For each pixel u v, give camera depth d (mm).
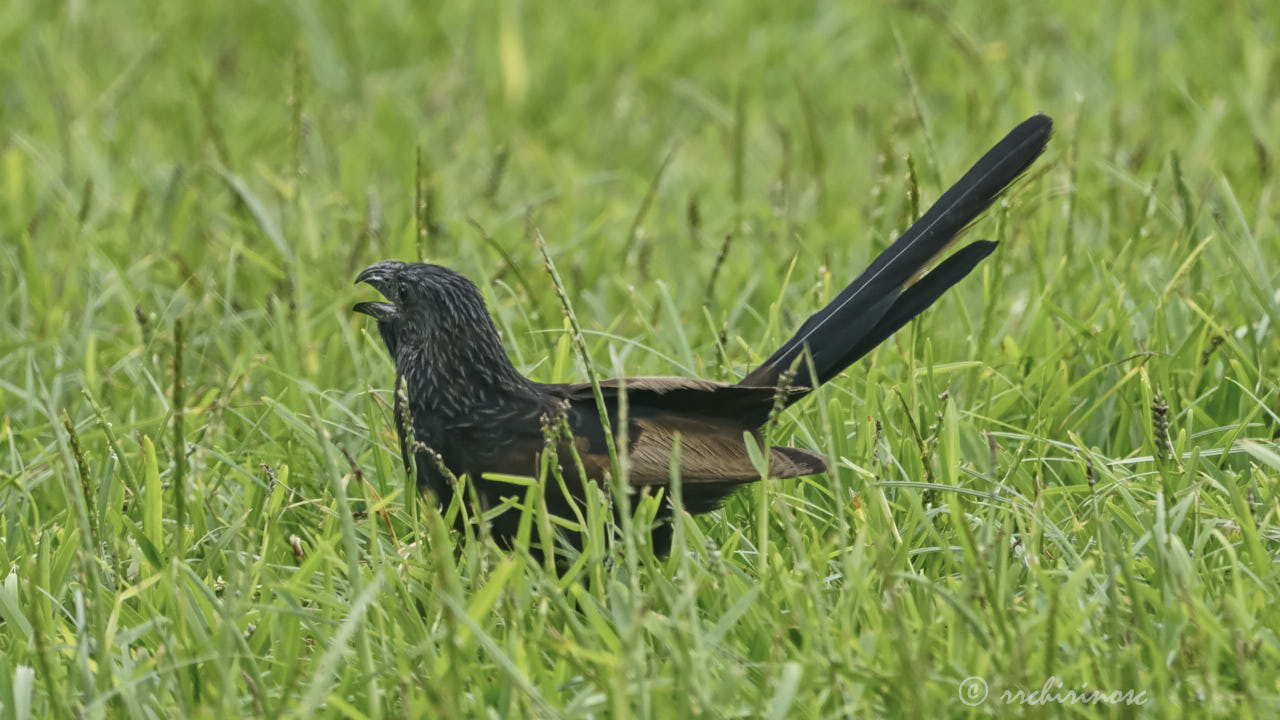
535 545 8188
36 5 21781
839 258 13375
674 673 6680
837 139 18375
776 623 6871
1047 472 9516
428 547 8297
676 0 22344
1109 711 6379
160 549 8297
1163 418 8203
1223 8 19781
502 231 14633
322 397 9766
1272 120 16500
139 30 21562
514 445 8320
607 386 8375
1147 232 12969
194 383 10992
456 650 6449
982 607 7000
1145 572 7867
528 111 19094
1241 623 6809
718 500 8391
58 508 9617
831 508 9047
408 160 16547
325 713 6711
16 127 18078
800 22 21969
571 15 21734
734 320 11484
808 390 8180
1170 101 18156
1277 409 9758
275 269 12211
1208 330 10398
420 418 8578
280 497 8586
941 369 9789
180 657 7035
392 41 21281
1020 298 12242
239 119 17844
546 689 6648
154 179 16188
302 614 7000
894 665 6785
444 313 8531
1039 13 20859
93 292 12633
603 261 13570
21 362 11438
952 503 7477
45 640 7082
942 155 16672
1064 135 16094
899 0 17500
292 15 21703
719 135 18266
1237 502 7762
